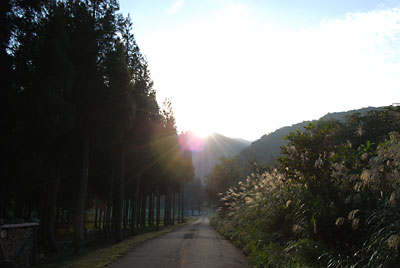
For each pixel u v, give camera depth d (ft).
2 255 30.83
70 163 59.41
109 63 49.67
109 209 75.15
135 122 71.87
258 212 40.55
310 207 26.00
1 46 38.63
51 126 40.96
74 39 48.06
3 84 38.86
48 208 64.08
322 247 21.94
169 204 144.77
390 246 14.58
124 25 52.80
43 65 39.78
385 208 18.21
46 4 41.16
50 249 56.08
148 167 88.02
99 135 53.83
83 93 48.49
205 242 47.47
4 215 53.42
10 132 42.06
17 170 46.55
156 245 43.06
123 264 27.14
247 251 33.24
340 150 26.30
